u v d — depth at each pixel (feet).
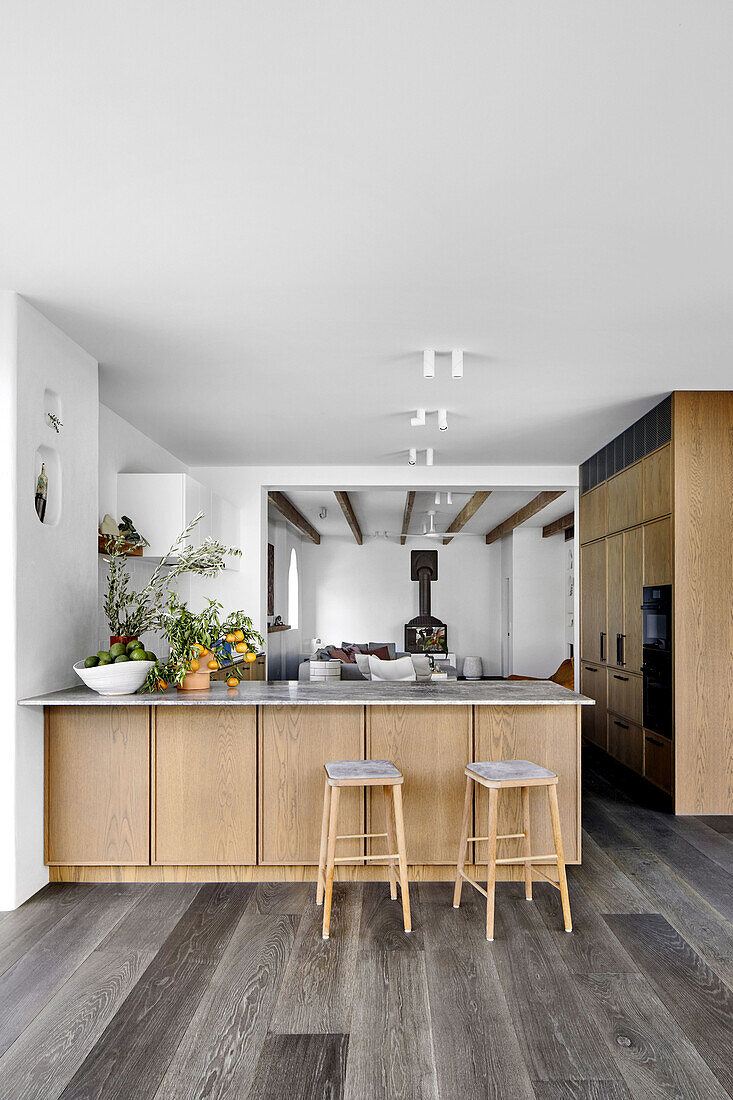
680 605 16.53
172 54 6.41
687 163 8.05
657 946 10.13
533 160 7.99
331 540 48.16
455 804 12.34
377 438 21.03
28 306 11.73
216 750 12.35
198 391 16.55
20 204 8.89
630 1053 7.68
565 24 6.06
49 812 12.33
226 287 11.24
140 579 19.31
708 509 16.57
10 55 6.42
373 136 7.57
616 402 17.42
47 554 12.32
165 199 8.80
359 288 11.27
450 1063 7.50
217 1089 7.09
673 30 6.12
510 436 20.80
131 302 11.76
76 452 13.53
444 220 9.28
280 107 7.11
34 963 9.60
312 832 12.35
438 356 14.39
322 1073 7.33
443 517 39.06
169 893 12.00
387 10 5.90
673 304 11.87
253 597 24.67
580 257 10.26
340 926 10.75
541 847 12.43
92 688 12.17
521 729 12.40
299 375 15.42
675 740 16.48
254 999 8.72
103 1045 7.80
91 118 7.29
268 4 5.84
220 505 22.33
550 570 41.55
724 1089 7.09
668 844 14.48
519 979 9.20
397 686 13.92
